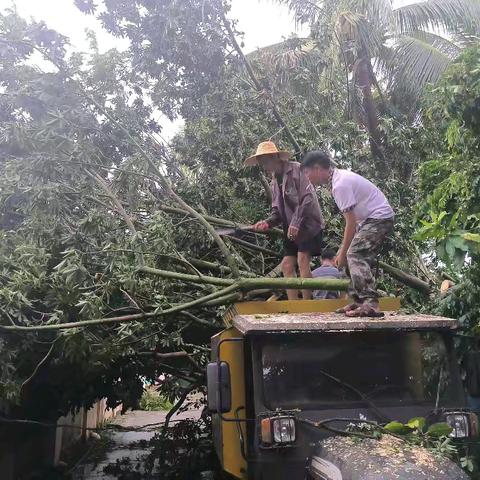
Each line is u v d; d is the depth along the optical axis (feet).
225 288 21.34
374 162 29.22
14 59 24.67
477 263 17.35
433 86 20.07
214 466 30.42
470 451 14.11
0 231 22.07
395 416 14.53
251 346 14.98
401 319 15.61
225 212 27.43
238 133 26.05
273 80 29.48
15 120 24.86
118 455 44.60
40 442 33.47
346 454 12.36
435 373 15.28
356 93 35.17
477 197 17.16
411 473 11.27
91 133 24.70
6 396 21.52
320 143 27.66
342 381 14.88
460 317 18.66
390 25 38.09
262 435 13.74
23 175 22.68
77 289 20.62
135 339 22.76
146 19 25.52
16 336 21.98
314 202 21.71
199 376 29.30
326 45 31.45
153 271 20.74
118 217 23.63
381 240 17.20
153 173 24.48
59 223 21.93
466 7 39.86
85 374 26.43
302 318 15.99
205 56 25.94
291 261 22.58
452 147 18.56
